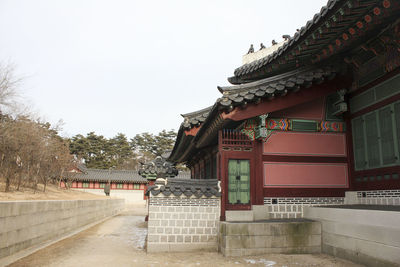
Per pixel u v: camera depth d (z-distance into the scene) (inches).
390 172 296.8
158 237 320.2
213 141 433.1
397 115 291.0
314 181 344.5
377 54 306.7
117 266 273.7
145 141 3004.4
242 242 289.1
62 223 507.8
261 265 257.0
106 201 938.7
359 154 343.9
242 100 304.2
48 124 834.8
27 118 733.9
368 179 328.5
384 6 226.1
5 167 643.5
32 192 715.4
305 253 293.7
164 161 679.7
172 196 326.3
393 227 213.2
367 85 332.8
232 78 453.1
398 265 207.2
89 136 2549.2
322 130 356.8
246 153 339.3
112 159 2554.1
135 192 1942.7
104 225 683.4
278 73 399.2
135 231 569.9
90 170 1935.3
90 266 277.6
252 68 399.9
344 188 348.8
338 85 348.2
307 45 301.3
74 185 1855.3
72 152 2404.0
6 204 320.2
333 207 300.8
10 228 329.1
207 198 329.7
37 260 308.7
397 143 289.9
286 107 330.3
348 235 260.1
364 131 336.8
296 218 330.6
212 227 326.0
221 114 309.7
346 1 232.1
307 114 356.2
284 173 341.4
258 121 342.0
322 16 257.9
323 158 350.9
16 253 341.1
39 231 408.8
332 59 343.3
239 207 329.7
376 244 228.4
